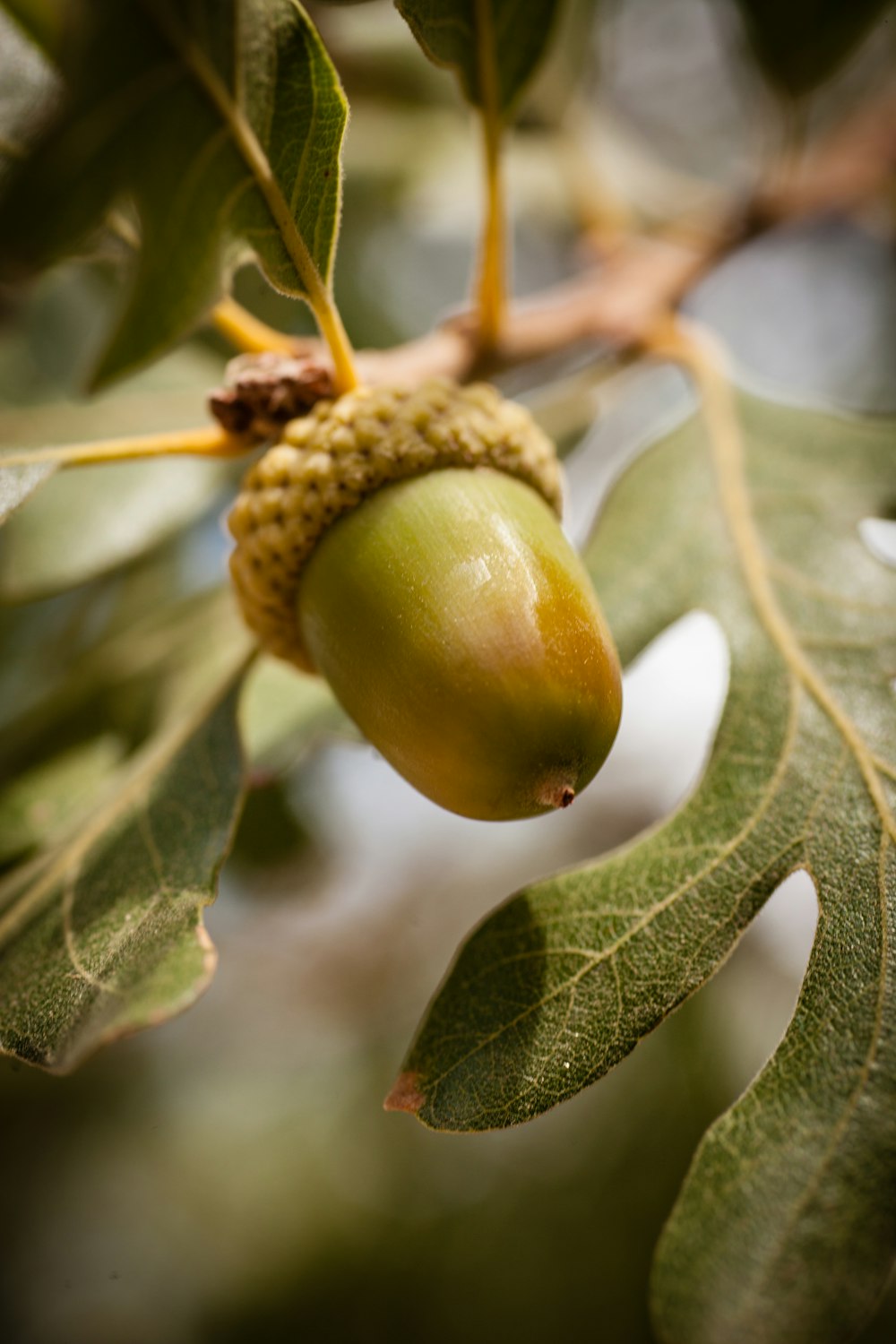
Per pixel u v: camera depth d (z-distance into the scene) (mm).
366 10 195
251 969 265
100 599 173
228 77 116
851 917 115
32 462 122
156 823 126
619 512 140
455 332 139
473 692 112
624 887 118
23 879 128
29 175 115
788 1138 109
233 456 127
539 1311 209
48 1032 112
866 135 180
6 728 158
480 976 116
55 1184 244
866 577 131
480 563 115
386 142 198
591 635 114
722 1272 106
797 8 160
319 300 121
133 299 124
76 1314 240
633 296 153
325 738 145
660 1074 216
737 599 132
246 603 126
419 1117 111
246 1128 255
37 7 121
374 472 119
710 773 123
